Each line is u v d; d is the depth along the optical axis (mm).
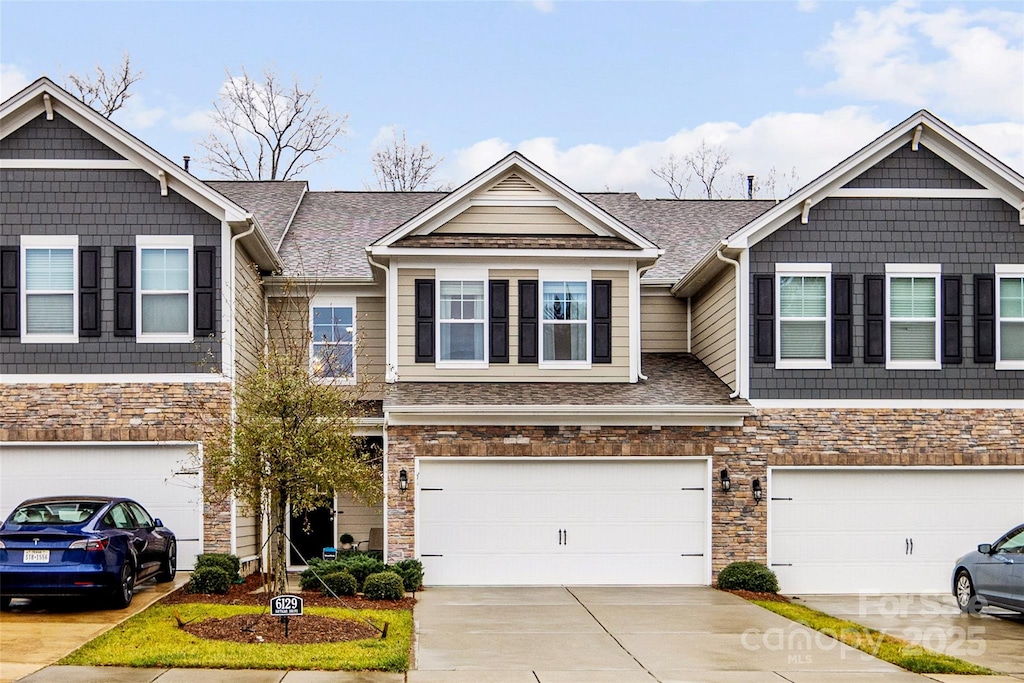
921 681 12344
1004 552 17156
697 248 26594
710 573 20438
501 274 21969
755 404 20688
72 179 19891
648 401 20625
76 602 16328
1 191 19844
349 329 22125
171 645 12945
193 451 17891
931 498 20812
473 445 20422
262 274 23156
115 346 19688
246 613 15305
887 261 21031
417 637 14734
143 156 19766
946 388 20906
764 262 20906
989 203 21188
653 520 20641
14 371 19609
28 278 19781
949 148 21109
